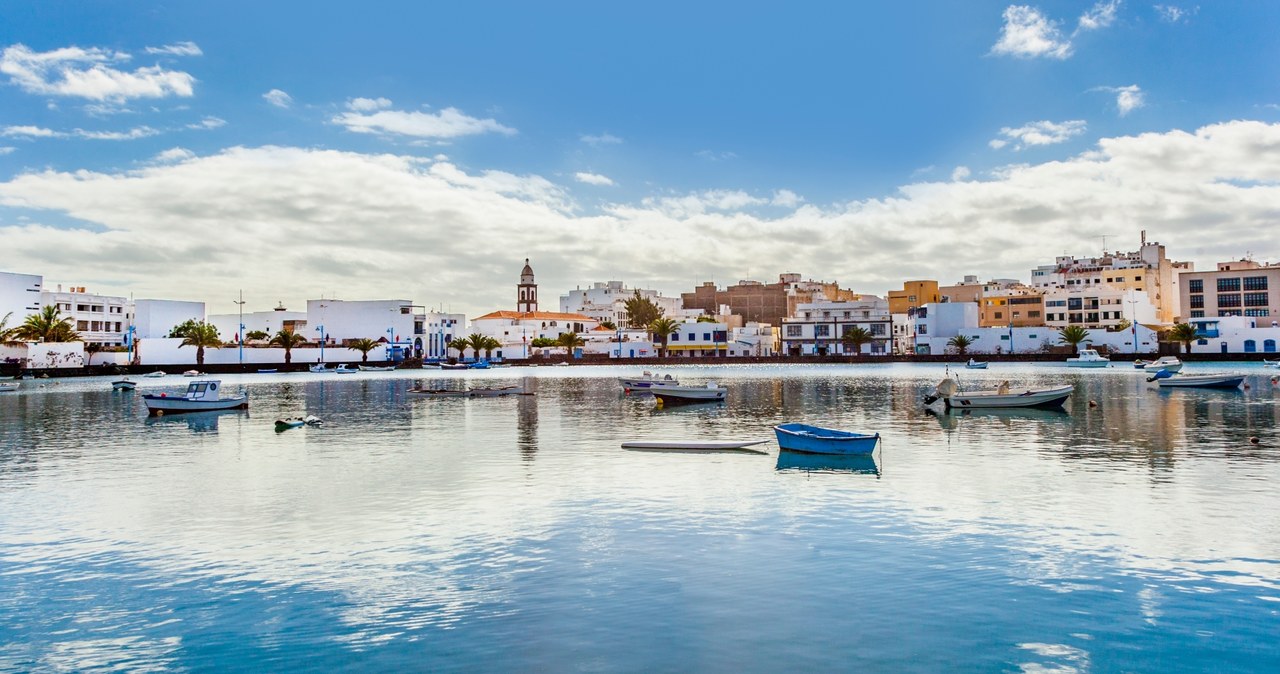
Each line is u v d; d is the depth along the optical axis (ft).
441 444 128.06
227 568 61.98
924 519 73.97
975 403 179.32
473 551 65.26
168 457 117.08
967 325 545.85
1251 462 102.58
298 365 499.10
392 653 46.73
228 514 79.00
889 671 44.14
